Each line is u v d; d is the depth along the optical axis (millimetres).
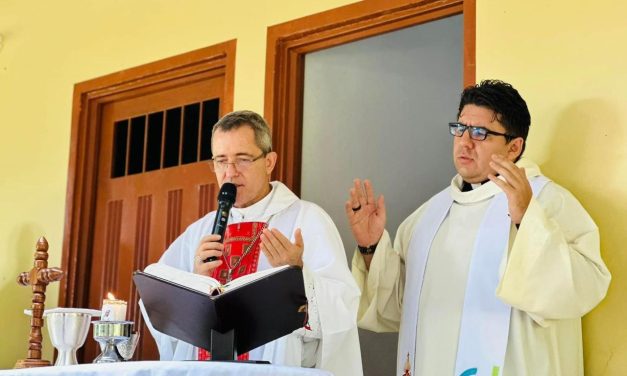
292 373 1872
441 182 3990
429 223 3045
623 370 2812
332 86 4129
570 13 3209
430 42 4055
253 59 4098
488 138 2885
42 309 3432
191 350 2826
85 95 4773
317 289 2656
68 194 4668
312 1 3969
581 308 2611
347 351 2705
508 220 2816
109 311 2830
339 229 4047
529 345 2684
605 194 2975
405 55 4102
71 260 4582
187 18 4406
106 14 4773
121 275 4477
